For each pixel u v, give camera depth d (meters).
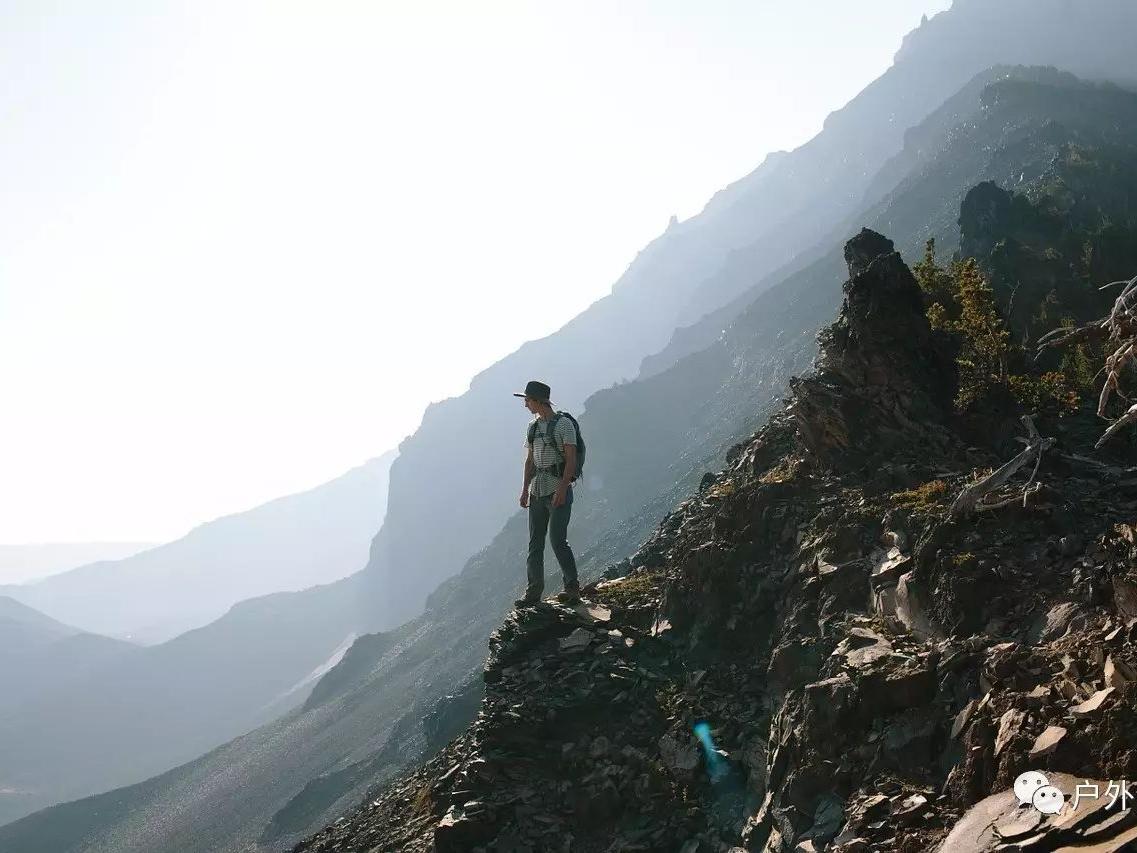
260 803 129.62
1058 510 8.82
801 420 13.15
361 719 148.38
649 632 11.41
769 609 10.52
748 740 8.95
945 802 6.26
